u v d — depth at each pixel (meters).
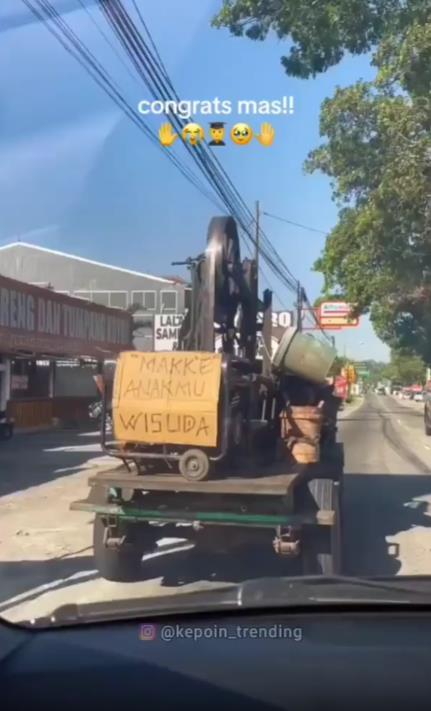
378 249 23.16
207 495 7.43
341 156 19.44
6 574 8.51
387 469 19.50
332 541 7.57
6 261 41.47
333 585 4.88
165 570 8.62
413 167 16.55
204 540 7.95
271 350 9.44
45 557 9.38
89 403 34.34
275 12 12.97
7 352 26.02
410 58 13.94
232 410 7.64
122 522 7.73
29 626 4.38
